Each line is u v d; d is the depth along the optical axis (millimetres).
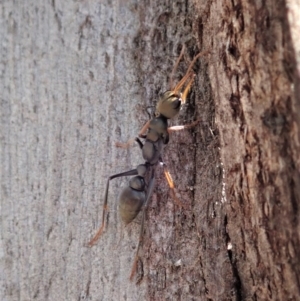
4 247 50
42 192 51
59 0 50
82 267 51
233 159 45
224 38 45
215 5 46
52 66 50
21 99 50
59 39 50
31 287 51
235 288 49
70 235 51
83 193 51
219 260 49
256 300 47
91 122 51
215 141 50
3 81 50
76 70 51
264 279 45
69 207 51
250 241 45
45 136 51
